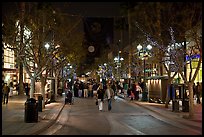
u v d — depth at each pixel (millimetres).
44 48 23078
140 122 16828
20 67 43500
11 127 13992
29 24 21203
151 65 48281
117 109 24766
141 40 31344
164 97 28922
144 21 21734
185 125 15508
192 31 17844
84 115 20531
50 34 25047
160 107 24906
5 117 17484
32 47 22922
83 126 15359
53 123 16406
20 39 20266
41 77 24078
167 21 20422
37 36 22062
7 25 19688
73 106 27953
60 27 24719
